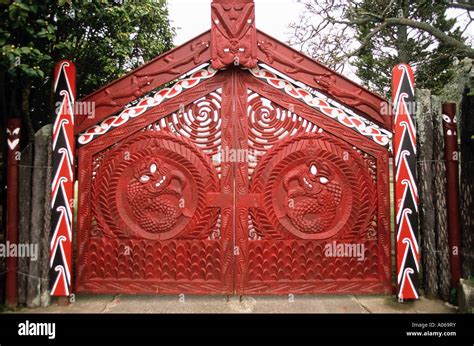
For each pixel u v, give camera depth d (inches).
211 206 135.9
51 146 133.4
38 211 131.6
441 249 133.0
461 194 132.7
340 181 137.2
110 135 136.3
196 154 137.1
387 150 135.6
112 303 134.6
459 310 121.9
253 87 137.8
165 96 137.8
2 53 107.3
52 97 141.6
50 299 132.8
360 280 134.3
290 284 134.6
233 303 134.1
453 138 131.8
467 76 134.3
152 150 137.3
